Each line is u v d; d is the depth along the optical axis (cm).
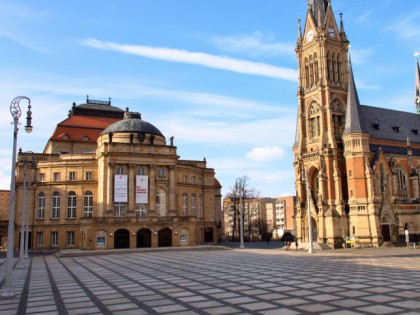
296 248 7906
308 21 10681
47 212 9488
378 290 2598
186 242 8875
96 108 12250
